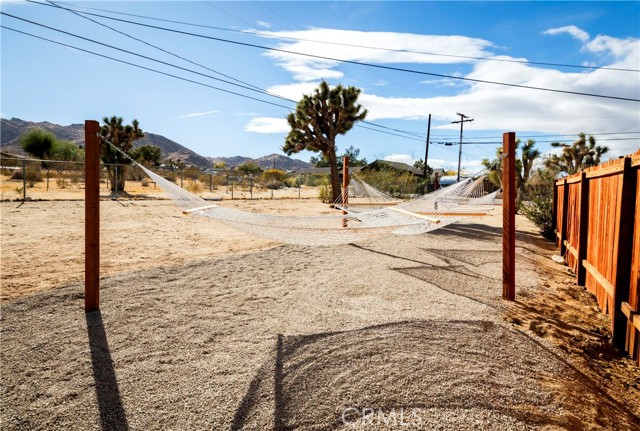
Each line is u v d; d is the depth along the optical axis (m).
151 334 3.95
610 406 2.87
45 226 10.41
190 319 4.36
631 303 3.69
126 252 7.77
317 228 4.98
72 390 2.94
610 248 4.48
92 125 4.43
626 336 3.79
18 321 4.16
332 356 3.50
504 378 3.16
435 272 6.65
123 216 13.42
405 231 5.44
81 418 2.62
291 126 18.05
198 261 7.07
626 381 3.24
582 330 4.25
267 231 5.08
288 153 18.80
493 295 5.40
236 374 3.21
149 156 42.38
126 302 4.83
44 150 30.83
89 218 4.46
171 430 2.52
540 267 7.32
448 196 6.57
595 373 3.34
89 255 4.47
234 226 5.03
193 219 13.33
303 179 53.72
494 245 9.45
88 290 4.48
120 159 22.83
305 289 5.57
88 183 4.44
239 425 2.57
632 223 3.78
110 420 2.61
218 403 2.81
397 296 5.27
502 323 4.32
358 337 3.90
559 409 2.77
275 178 45.91
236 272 6.45
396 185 20.59
